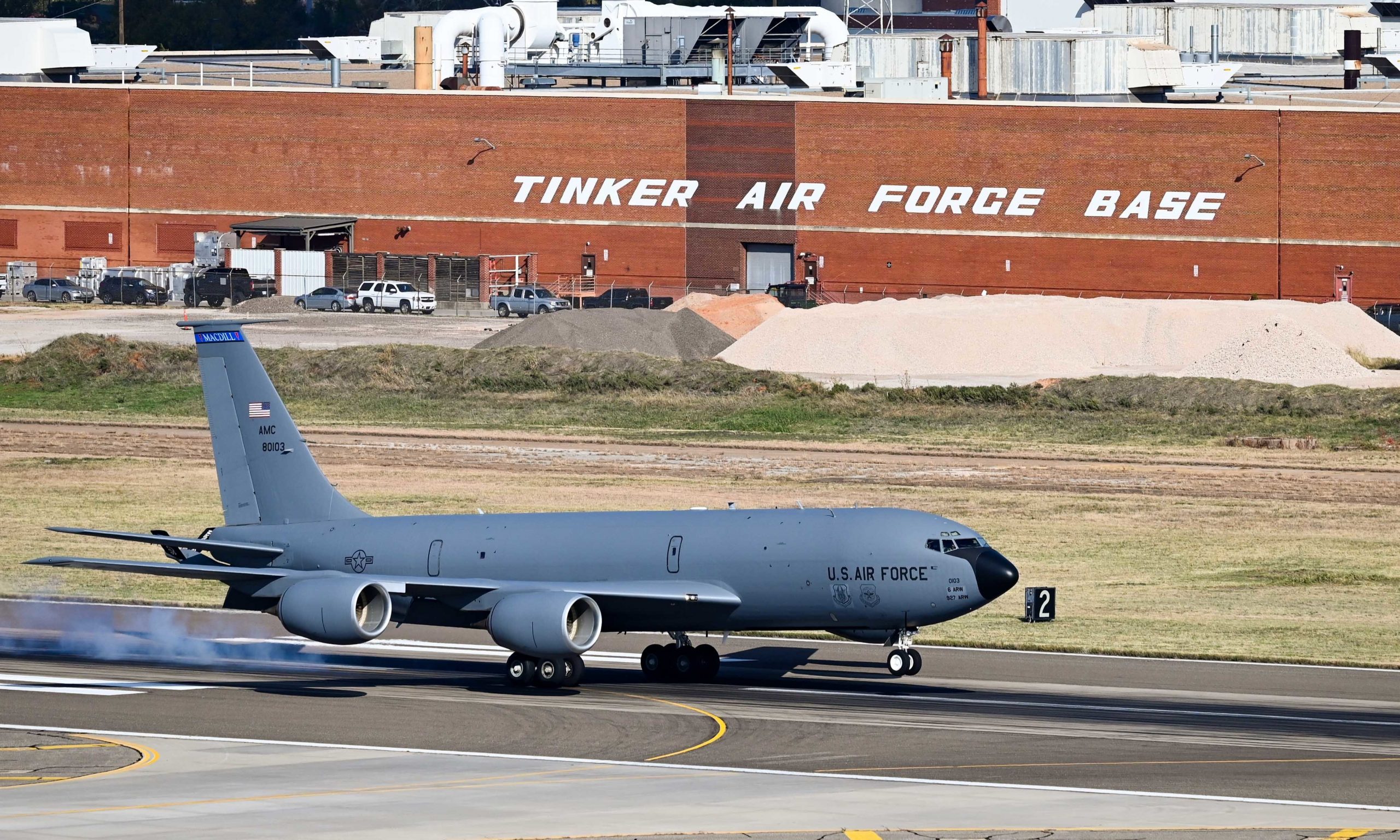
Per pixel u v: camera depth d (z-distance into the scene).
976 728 131.75
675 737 127.38
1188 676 160.25
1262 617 196.75
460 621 159.25
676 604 152.38
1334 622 193.00
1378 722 135.62
